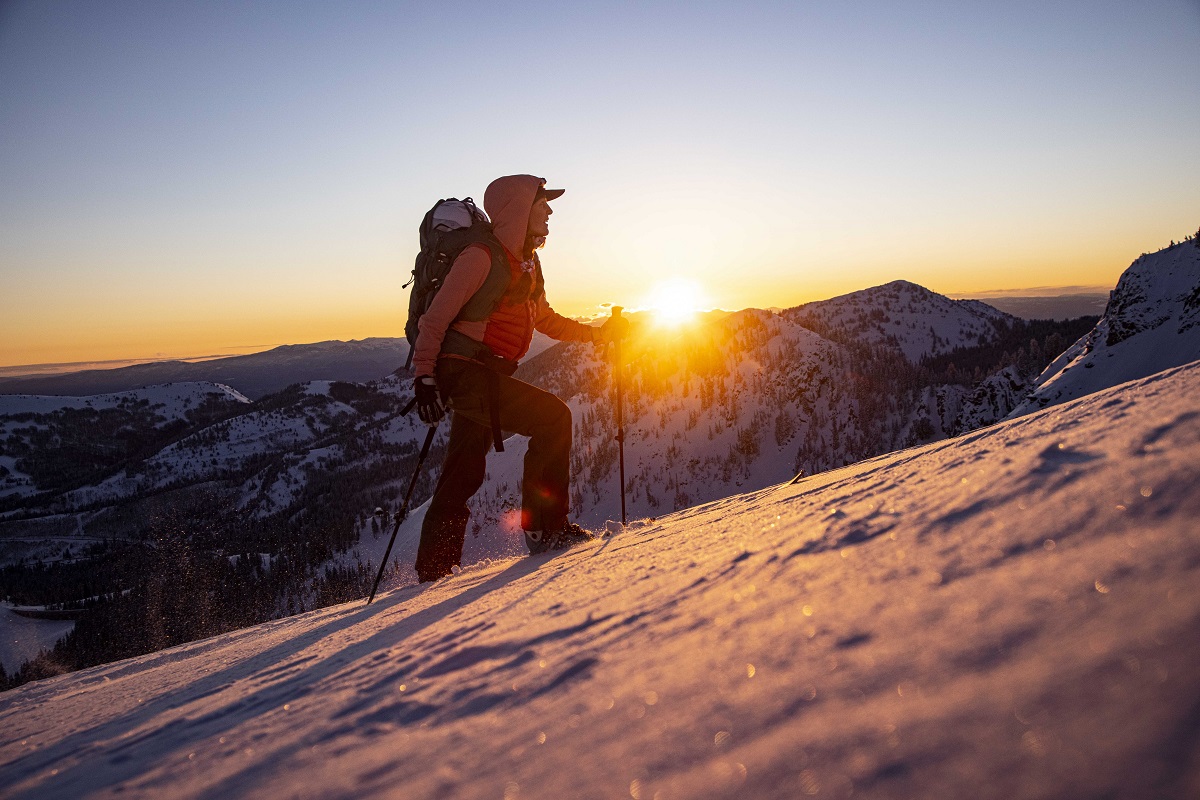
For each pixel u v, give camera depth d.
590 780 0.60
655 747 0.64
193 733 1.22
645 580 1.59
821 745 0.53
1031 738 0.44
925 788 0.42
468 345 3.82
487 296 3.78
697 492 128.12
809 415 141.75
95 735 1.46
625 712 0.76
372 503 145.75
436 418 3.87
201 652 3.58
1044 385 86.12
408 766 0.77
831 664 0.72
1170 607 0.57
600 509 124.94
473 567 4.06
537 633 1.31
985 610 0.72
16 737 1.79
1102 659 0.52
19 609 99.88
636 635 1.09
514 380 3.92
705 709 0.70
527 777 0.65
